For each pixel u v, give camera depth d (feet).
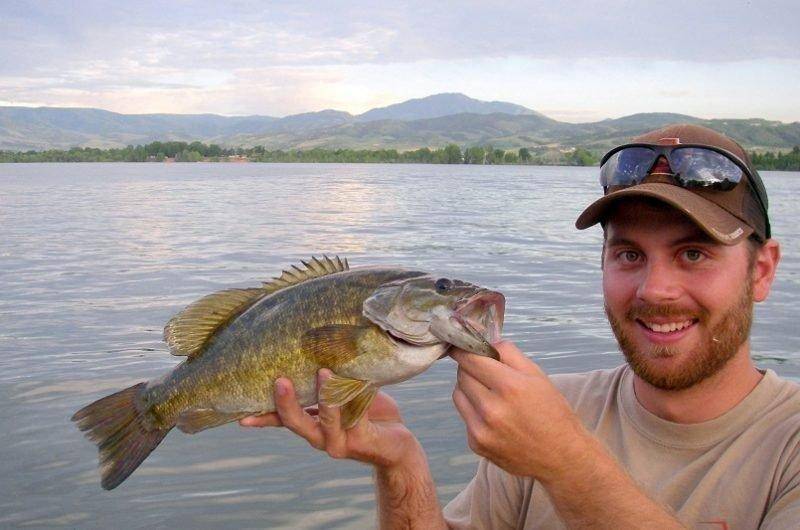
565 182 56.80
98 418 3.19
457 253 16.84
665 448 2.63
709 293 2.45
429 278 2.76
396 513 3.01
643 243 2.53
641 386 2.72
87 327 9.94
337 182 54.03
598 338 9.10
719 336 2.48
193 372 3.03
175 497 5.38
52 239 19.74
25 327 9.96
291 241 18.98
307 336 2.78
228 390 2.95
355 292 2.79
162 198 36.24
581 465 2.12
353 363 2.73
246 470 5.81
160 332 9.66
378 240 19.25
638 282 2.55
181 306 11.21
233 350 2.94
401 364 2.70
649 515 2.12
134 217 26.16
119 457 3.15
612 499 2.12
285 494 5.42
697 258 2.47
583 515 2.16
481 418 2.13
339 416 2.73
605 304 2.70
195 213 27.71
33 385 7.63
